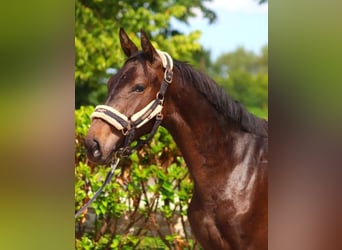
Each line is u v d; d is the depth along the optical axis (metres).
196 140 3.56
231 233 3.54
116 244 5.20
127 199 5.31
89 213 5.67
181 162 5.11
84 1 10.24
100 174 5.05
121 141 3.41
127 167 5.13
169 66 3.50
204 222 3.61
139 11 10.66
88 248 5.15
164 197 5.05
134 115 3.38
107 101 3.39
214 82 3.64
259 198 3.56
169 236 5.18
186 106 3.55
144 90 3.42
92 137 3.32
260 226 3.56
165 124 3.59
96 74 10.52
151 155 5.10
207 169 3.56
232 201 3.53
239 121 3.65
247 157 3.62
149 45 3.47
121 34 3.74
